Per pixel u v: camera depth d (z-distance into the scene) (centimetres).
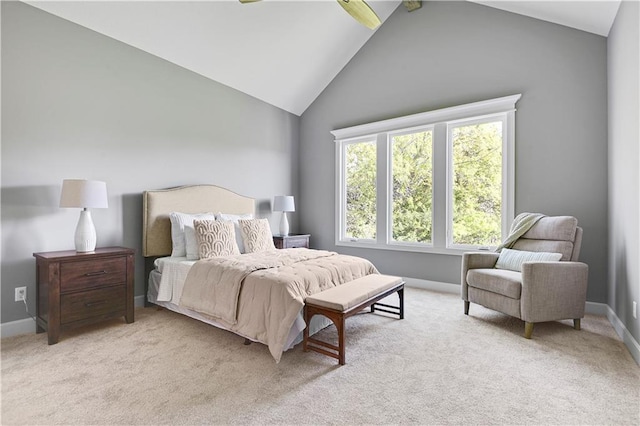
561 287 257
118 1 289
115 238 326
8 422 151
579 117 320
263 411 160
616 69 272
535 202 343
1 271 257
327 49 446
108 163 320
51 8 279
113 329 272
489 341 246
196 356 221
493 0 348
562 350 230
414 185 432
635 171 222
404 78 436
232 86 439
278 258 298
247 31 364
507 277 269
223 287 250
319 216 527
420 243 427
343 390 179
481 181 380
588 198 316
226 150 434
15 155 263
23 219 267
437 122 405
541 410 161
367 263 315
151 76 354
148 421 152
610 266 296
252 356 221
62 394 174
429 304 345
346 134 489
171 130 373
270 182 498
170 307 306
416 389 180
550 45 335
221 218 375
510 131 355
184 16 321
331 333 264
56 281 244
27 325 267
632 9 228
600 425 150
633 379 190
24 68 268
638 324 216
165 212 352
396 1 431
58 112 287
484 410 161
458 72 393
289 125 530
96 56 311
